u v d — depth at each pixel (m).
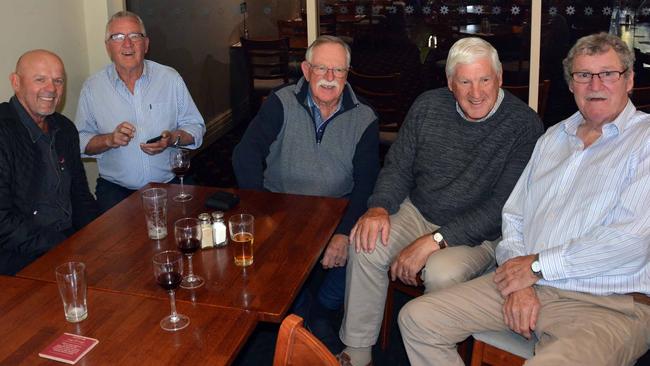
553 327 2.01
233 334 1.58
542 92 3.58
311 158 2.78
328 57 2.60
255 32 4.28
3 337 1.56
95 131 3.21
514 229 2.33
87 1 3.73
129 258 2.01
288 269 1.93
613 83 2.06
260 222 2.29
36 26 3.34
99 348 1.52
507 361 2.13
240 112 4.61
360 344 2.52
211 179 4.41
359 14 3.85
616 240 1.95
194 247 1.93
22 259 2.44
